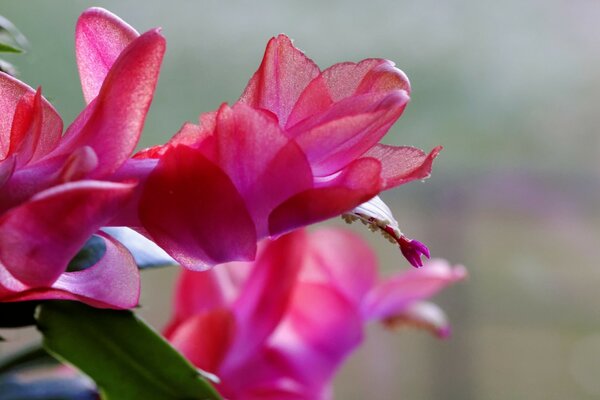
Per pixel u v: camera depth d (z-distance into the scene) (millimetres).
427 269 381
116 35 275
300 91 264
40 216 245
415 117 708
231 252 259
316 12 672
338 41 679
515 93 738
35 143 261
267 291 347
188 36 633
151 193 257
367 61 263
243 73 647
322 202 254
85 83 278
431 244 745
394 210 740
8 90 272
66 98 538
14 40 313
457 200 743
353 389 745
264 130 254
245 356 349
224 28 645
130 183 257
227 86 642
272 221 256
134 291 271
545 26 734
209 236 258
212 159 257
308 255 372
